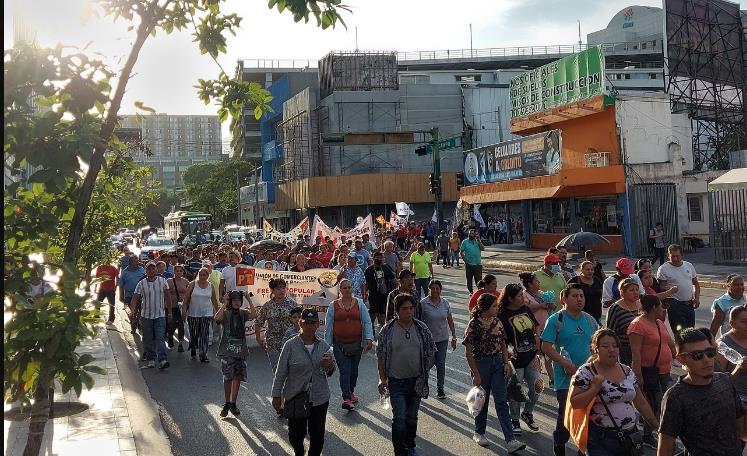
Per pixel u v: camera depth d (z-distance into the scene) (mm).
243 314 9484
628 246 30781
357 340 9367
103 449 7523
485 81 84750
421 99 62906
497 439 7930
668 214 31344
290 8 5891
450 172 60875
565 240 13781
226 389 9336
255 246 25938
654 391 7023
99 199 6492
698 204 33844
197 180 114062
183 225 55406
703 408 4457
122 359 13078
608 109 32094
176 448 7969
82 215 4875
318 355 6906
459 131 63062
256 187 71188
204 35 6250
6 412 8914
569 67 33875
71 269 4496
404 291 9836
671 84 40156
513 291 8125
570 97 33844
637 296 7664
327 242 23609
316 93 65438
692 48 41312
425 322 9734
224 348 9383
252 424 8953
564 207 35969
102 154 4891
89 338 4652
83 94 4598
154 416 9242
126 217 13133
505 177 36062
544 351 7070
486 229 45812
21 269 4629
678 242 31359
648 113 32281
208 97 6793
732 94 43531
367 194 59062
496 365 7617
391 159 62312
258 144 94375
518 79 38094
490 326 7629
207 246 22812
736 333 6316
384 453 7605
